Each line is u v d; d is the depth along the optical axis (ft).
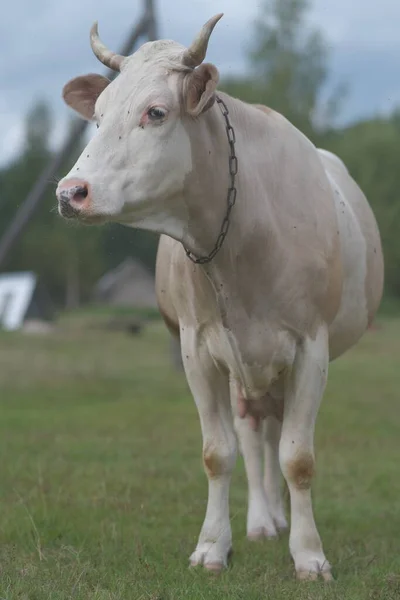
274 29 157.48
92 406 54.44
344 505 30.01
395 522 27.76
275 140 22.18
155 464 35.63
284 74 155.12
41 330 153.79
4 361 89.51
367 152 227.40
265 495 26.27
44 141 304.09
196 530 25.71
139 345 120.78
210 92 19.06
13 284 207.21
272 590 19.65
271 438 26.73
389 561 22.61
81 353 104.22
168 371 79.05
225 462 22.81
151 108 19.27
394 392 63.67
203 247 20.74
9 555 22.09
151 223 20.07
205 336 22.43
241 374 22.02
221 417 23.03
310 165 22.94
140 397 59.72
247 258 21.03
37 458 36.45
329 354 25.44
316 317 22.03
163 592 19.38
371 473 35.01
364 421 48.39
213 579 20.68
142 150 19.26
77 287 282.15
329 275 22.18
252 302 21.29
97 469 34.24
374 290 26.40
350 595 19.48
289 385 22.17
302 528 21.94
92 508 27.43
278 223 21.44
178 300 22.90
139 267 291.79
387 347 115.34
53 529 24.75
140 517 26.68
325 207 22.68
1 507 27.45
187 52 19.54
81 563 21.53
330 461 37.50
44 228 277.23
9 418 48.37
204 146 20.02
